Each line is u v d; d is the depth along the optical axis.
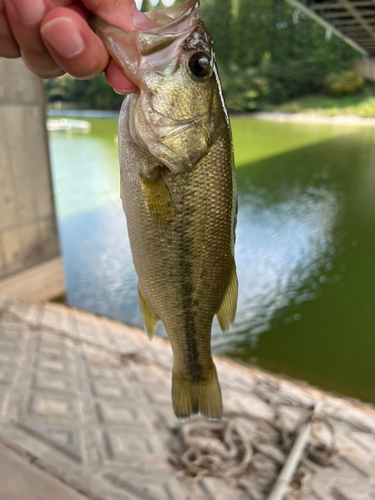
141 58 0.13
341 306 0.90
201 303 0.18
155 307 0.17
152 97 0.14
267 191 1.90
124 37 0.12
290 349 0.75
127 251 1.12
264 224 1.44
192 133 0.15
